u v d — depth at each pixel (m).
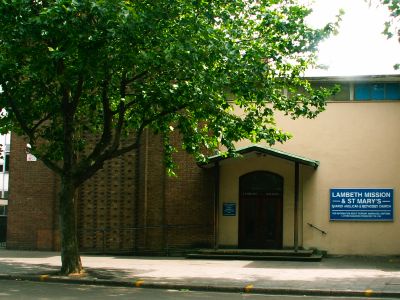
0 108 16.25
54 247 23.58
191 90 14.22
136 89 14.88
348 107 22.48
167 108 15.13
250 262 19.62
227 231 22.67
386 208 21.83
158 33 13.35
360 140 22.27
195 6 13.65
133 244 22.98
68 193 15.76
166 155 18.67
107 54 13.18
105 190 23.48
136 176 23.33
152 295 12.49
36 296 11.91
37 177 24.14
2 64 13.59
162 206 23.09
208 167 22.69
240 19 15.08
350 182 22.14
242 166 22.86
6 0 12.59
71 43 12.90
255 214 22.69
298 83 16.25
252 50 14.44
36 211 23.95
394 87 22.36
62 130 17.31
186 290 13.66
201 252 21.33
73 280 14.67
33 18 12.45
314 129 22.58
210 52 13.57
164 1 13.26
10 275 15.37
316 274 16.06
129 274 15.88
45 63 13.45
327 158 22.38
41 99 16.86
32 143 16.22
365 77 22.20
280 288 13.27
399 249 21.58
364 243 21.81
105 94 15.59
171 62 13.44
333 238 22.00
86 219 23.48
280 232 22.41
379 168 22.03
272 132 15.62
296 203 20.97
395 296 12.64
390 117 22.20
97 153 15.95
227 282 14.29
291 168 22.48
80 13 12.81
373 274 16.09
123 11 12.31
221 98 15.32
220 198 22.86
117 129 15.75
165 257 21.78
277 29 14.66
